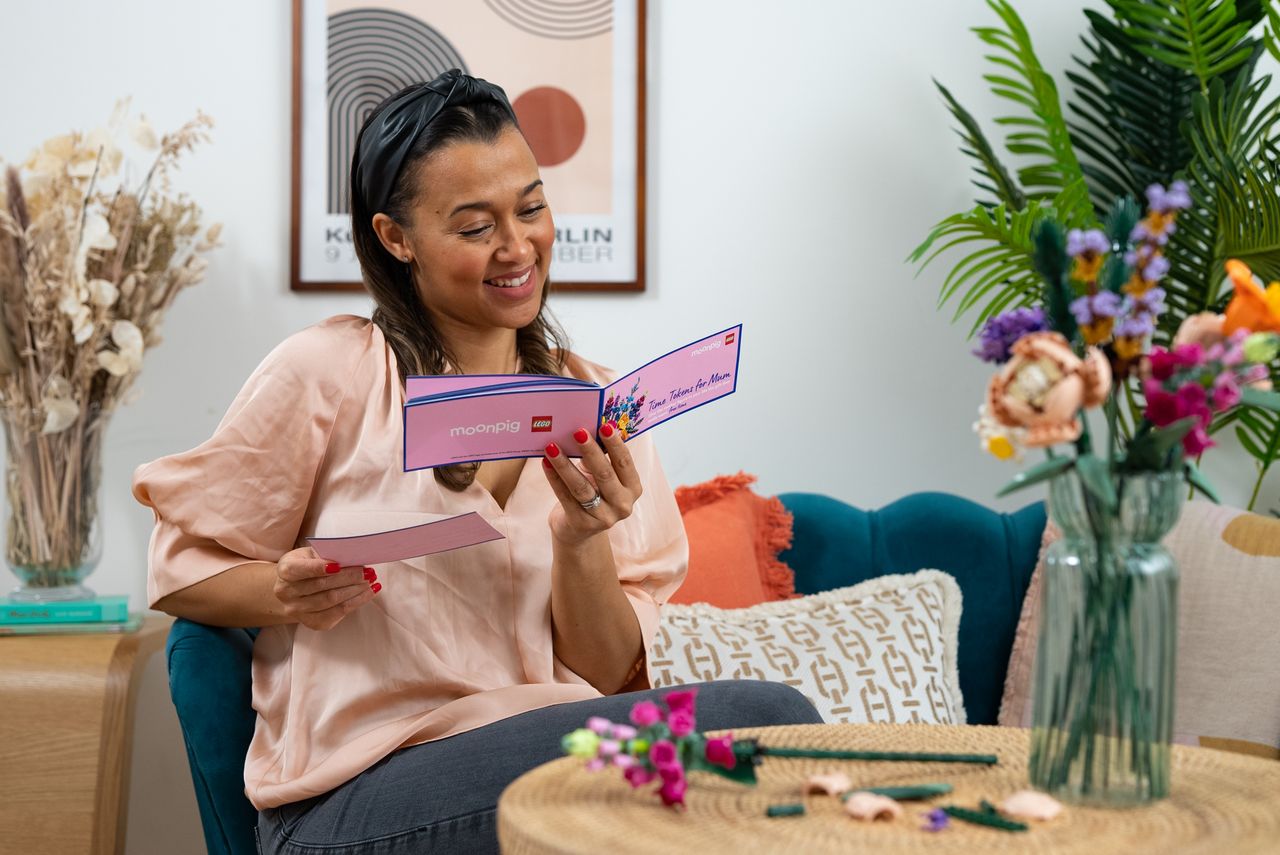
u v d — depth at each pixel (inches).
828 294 97.2
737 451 97.0
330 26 94.5
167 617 92.0
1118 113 94.1
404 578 62.9
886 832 38.4
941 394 97.6
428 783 56.9
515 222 65.1
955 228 86.7
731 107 96.7
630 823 39.2
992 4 89.1
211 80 94.8
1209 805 41.1
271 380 64.6
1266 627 77.5
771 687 59.0
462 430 52.6
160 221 87.9
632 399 57.5
